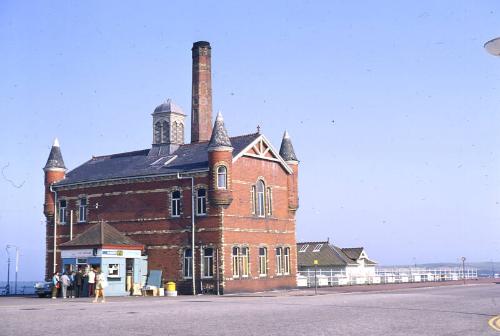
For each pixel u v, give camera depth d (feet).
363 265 237.25
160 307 88.43
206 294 141.79
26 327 57.62
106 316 70.49
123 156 178.09
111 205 159.43
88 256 137.69
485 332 53.47
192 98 172.24
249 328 56.18
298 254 235.61
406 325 59.36
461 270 262.06
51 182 171.01
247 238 149.69
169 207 150.10
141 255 150.00
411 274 227.81
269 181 160.45
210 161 143.43
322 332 52.75
